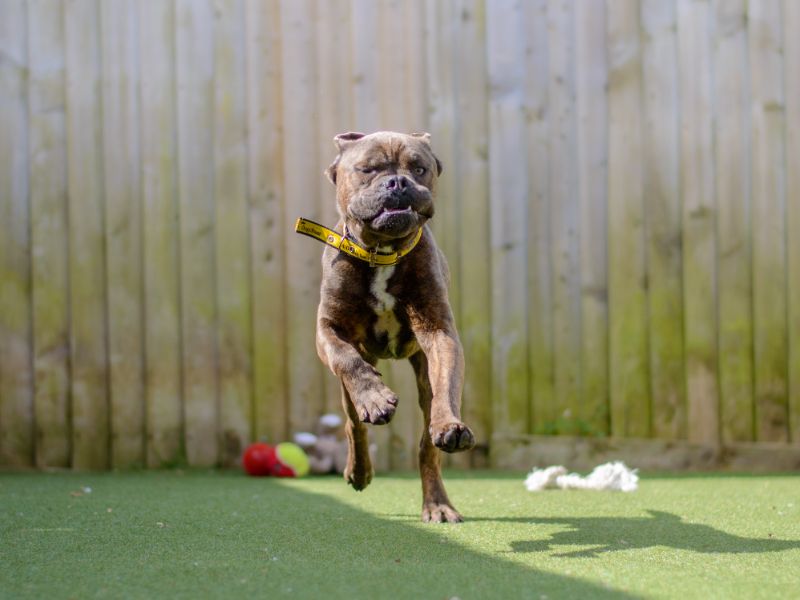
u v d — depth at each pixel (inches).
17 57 261.3
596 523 166.2
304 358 261.0
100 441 261.0
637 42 261.3
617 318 261.0
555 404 261.6
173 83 263.0
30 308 260.5
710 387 258.2
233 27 263.1
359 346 175.2
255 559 133.8
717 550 140.6
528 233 261.7
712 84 259.9
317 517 173.0
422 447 173.9
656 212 260.2
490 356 261.9
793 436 256.4
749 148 259.0
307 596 112.0
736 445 256.8
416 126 261.9
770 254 257.6
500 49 262.7
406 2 261.9
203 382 262.1
